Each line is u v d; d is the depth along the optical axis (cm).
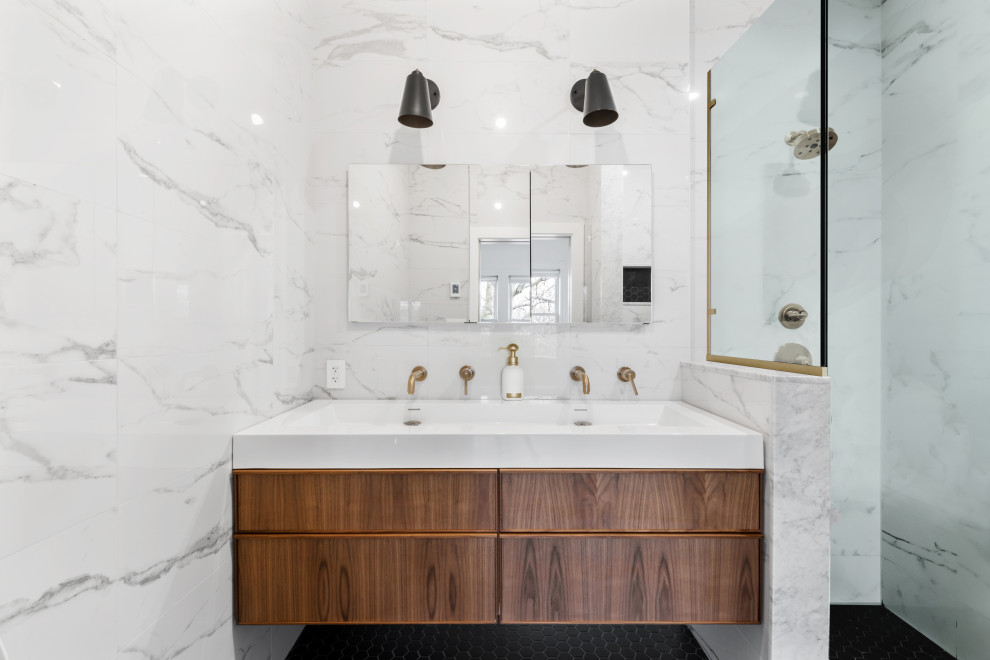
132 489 79
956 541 140
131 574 78
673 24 165
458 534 112
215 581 104
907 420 156
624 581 112
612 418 156
